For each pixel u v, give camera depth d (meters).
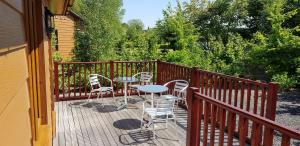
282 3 10.84
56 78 6.38
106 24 10.70
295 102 7.73
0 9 0.83
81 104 6.24
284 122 5.80
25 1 1.61
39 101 2.61
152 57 10.61
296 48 9.44
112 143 3.97
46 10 3.88
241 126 2.25
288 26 12.27
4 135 0.85
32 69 2.08
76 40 10.41
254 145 2.11
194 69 5.51
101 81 7.74
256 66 10.73
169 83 6.14
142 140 4.11
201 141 4.04
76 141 4.02
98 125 4.77
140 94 7.32
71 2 3.66
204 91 5.35
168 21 13.00
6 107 0.89
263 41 10.29
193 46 12.76
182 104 6.07
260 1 15.98
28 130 1.50
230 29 17.03
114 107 5.98
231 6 17.27
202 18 18.06
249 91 4.16
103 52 10.45
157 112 4.20
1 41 0.83
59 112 5.56
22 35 1.39
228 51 11.68
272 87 3.76
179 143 4.00
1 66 0.83
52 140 3.81
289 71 9.88
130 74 7.58
